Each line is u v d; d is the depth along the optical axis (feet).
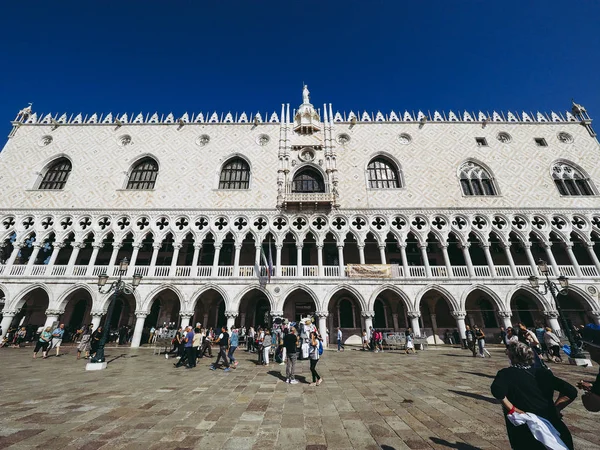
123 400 27.66
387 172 108.99
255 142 113.60
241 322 97.45
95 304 87.45
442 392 31.42
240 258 107.14
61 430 19.62
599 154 107.34
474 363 53.83
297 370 47.14
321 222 99.25
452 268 93.35
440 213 98.22
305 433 19.70
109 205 100.58
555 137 111.65
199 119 119.24
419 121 116.57
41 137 114.11
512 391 12.53
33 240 101.09
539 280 88.17
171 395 29.84
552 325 85.15
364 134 114.32
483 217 97.50
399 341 77.77
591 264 101.86
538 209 97.55
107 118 118.21
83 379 38.17
